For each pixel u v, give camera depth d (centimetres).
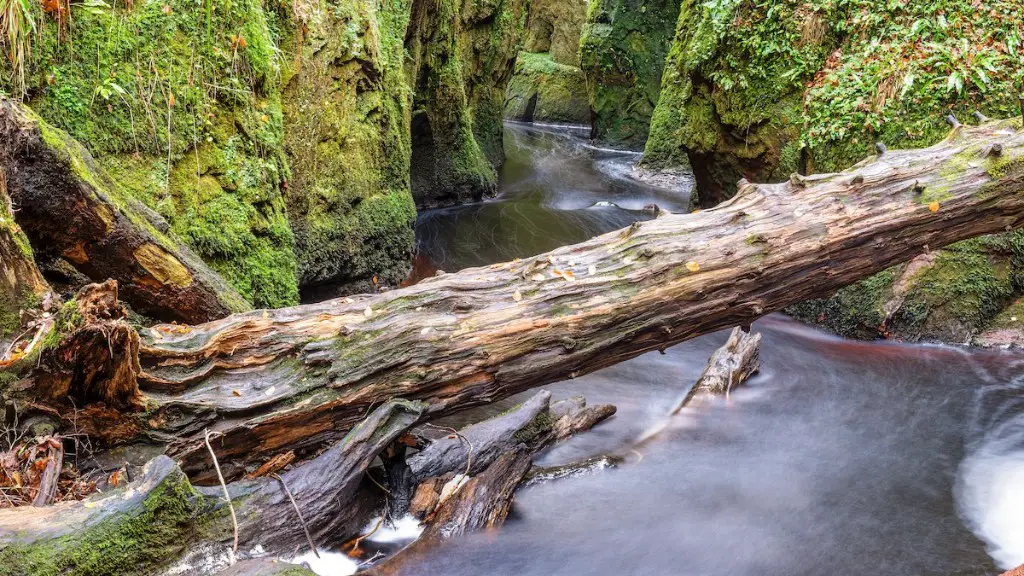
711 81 890
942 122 681
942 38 705
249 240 503
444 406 362
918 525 392
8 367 288
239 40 505
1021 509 407
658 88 1852
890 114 704
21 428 291
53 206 344
